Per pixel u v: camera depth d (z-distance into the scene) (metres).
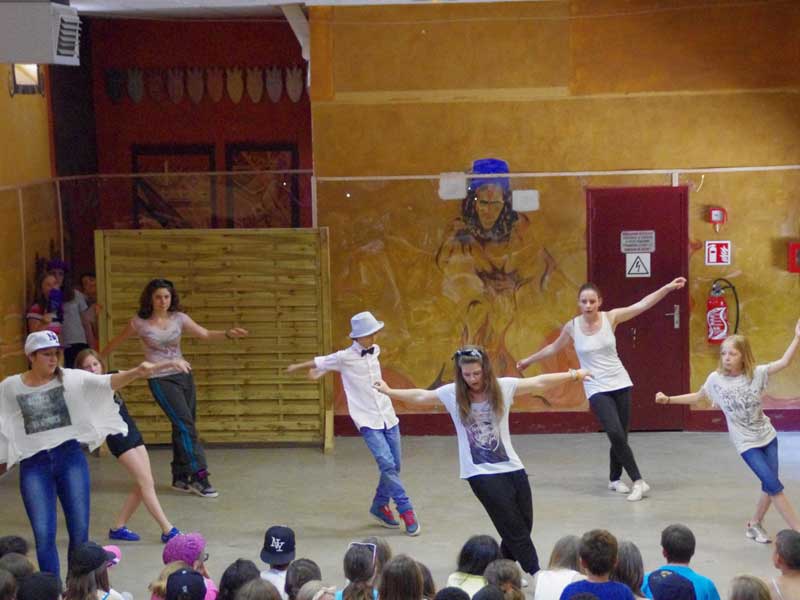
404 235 11.38
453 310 11.44
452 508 9.17
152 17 14.75
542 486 9.72
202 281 10.98
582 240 11.33
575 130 11.23
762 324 11.34
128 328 9.65
